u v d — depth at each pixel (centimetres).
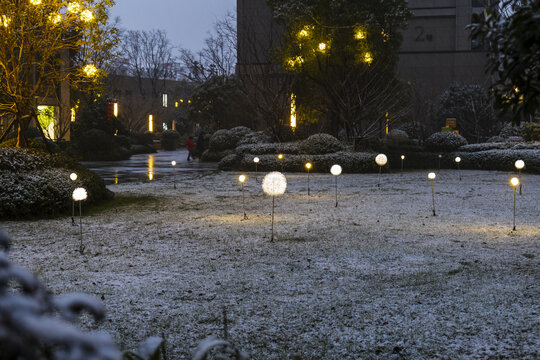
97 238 956
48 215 1218
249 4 5188
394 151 3256
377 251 837
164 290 617
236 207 1400
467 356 421
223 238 956
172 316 523
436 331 477
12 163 1259
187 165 3431
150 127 7150
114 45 1494
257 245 893
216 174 2634
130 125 6681
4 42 1341
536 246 862
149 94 8894
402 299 577
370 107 3428
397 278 669
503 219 1166
